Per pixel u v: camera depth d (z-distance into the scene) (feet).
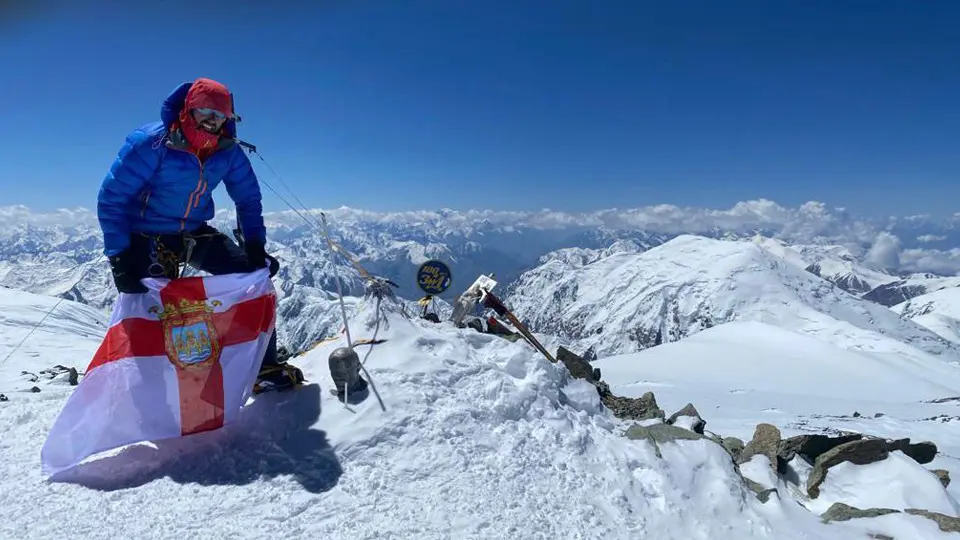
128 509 16.42
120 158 17.74
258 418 20.12
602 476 20.27
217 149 18.70
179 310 19.48
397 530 16.08
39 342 65.21
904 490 24.77
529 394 22.93
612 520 18.25
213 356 19.74
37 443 20.13
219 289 20.03
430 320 29.89
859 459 27.02
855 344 510.58
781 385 211.20
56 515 16.02
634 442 22.77
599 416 25.11
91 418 18.49
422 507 17.13
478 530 16.51
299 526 16.03
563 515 17.90
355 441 19.12
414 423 20.04
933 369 284.20
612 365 250.57
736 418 96.53
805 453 28.48
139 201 18.75
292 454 18.75
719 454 22.34
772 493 21.62
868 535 20.13
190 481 17.71
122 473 17.97
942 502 24.29
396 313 24.54
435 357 23.17
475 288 29.96
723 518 19.60
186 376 19.36
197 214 19.74
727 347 282.97
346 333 24.22
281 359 24.93
